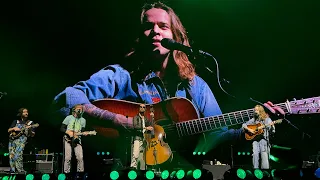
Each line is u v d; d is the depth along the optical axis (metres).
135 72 7.24
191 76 7.23
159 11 7.48
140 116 5.99
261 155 5.62
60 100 7.19
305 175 4.25
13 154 5.73
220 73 7.32
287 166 5.44
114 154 6.71
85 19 7.47
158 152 5.89
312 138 6.72
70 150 5.67
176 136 6.83
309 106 6.43
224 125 6.80
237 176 4.36
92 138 6.79
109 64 7.32
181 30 7.46
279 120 5.75
